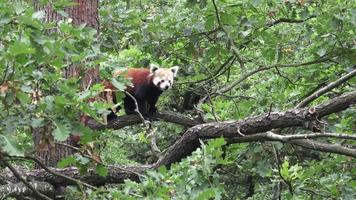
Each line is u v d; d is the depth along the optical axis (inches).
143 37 567.5
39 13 255.3
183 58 601.3
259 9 509.0
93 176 386.9
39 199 353.1
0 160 282.7
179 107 768.3
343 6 462.3
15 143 243.4
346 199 392.2
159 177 265.9
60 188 391.2
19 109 258.1
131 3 659.4
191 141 386.0
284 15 513.3
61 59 254.1
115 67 306.7
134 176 390.0
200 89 634.8
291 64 499.5
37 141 298.7
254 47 589.6
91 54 284.7
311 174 389.1
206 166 262.1
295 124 361.7
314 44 510.6
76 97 253.4
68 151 402.0
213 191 249.4
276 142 406.9
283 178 385.4
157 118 480.7
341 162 446.3
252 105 468.1
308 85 514.0
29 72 244.8
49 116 253.8
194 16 539.5
